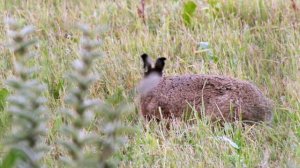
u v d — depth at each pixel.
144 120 13.42
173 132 12.52
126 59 16.09
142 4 18.70
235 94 12.99
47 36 17.91
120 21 18.81
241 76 15.22
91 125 12.70
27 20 18.78
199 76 13.47
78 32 17.73
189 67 15.87
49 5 20.30
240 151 11.97
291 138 12.15
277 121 13.33
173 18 18.64
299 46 16.66
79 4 20.30
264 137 12.44
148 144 12.05
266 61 16.11
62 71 15.28
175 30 18.14
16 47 5.69
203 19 18.70
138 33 17.91
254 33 18.08
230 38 17.25
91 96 14.34
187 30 18.03
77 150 5.55
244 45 16.91
